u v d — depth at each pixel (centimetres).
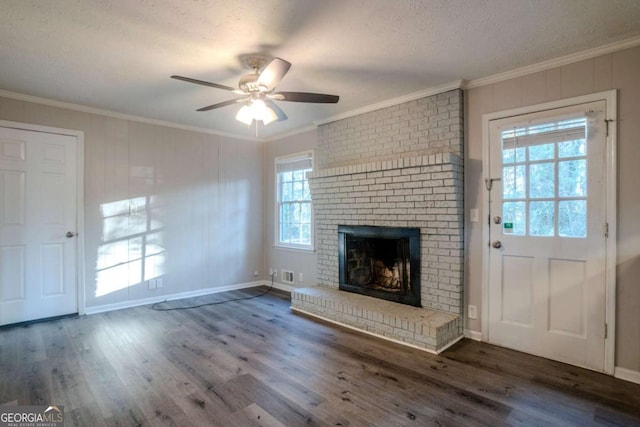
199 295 483
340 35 232
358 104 380
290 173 515
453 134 321
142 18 211
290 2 194
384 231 366
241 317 385
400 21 215
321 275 444
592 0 193
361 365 266
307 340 317
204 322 368
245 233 532
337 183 416
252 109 266
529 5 198
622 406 210
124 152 418
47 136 367
